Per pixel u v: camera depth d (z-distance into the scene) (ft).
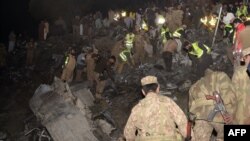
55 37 91.71
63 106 34.83
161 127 14.55
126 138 15.34
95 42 75.66
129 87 50.96
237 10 76.18
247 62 12.73
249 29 12.65
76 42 85.92
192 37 65.21
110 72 48.93
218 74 17.22
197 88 17.54
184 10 79.36
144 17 85.20
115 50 58.65
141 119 14.82
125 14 94.12
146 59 62.95
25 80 65.41
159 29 71.72
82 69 55.88
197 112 17.22
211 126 17.22
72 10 127.03
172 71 53.83
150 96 15.05
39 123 36.50
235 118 13.57
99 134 34.78
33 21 122.52
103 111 39.55
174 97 43.11
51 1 124.47
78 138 32.19
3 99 54.60
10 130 40.88
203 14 78.23
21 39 93.66
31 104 37.42
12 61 79.56
